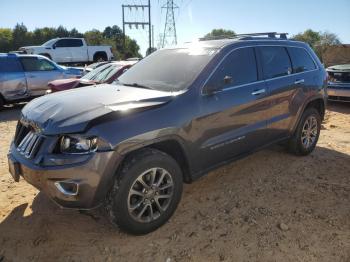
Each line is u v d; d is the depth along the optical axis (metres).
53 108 3.44
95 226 3.65
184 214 3.87
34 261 3.14
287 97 4.96
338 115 9.09
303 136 5.51
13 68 11.44
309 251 3.21
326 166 5.21
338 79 9.86
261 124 4.57
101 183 3.07
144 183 3.33
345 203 4.07
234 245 3.31
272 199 4.18
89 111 3.24
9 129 8.38
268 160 5.42
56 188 3.06
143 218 3.42
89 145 3.03
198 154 3.80
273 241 3.36
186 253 3.21
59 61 25.20
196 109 3.70
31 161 3.22
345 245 3.29
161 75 4.19
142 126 3.24
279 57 4.96
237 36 4.92
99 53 27.03
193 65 4.07
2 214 3.89
